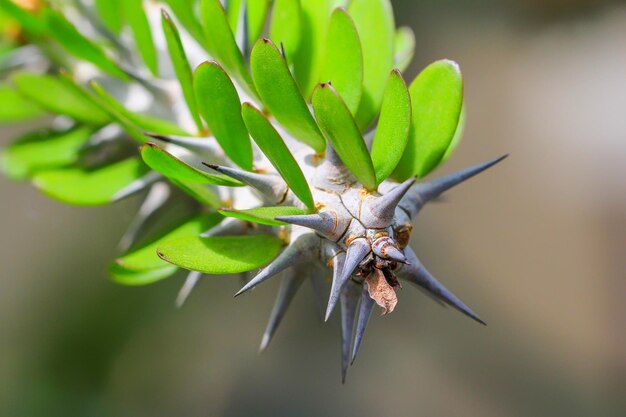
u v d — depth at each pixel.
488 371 0.56
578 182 0.60
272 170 0.27
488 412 0.54
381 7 0.27
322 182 0.26
